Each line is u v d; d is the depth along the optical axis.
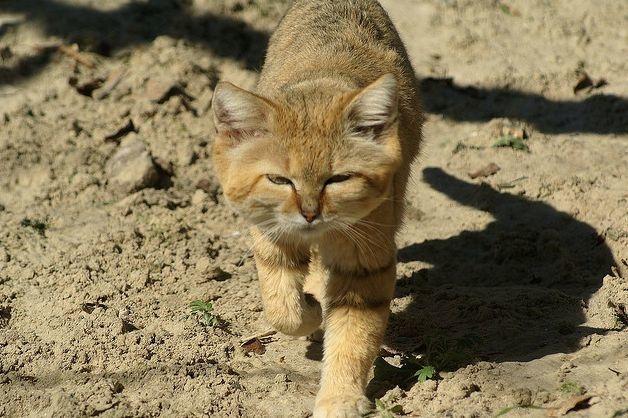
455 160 11.92
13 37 13.29
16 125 11.76
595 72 13.49
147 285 9.15
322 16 8.95
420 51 14.03
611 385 6.54
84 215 10.52
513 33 14.41
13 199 10.82
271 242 7.35
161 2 14.19
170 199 10.82
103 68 13.02
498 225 10.48
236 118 6.87
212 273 9.29
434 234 10.50
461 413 6.41
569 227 10.17
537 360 7.25
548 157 11.70
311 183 6.66
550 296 8.54
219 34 13.78
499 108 12.98
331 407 6.60
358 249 6.89
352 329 7.00
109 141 11.73
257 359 7.86
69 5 14.02
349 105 6.70
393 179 7.35
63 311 8.49
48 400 7.07
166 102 12.33
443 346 7.56
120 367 7.56
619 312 8.10
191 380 7.26
